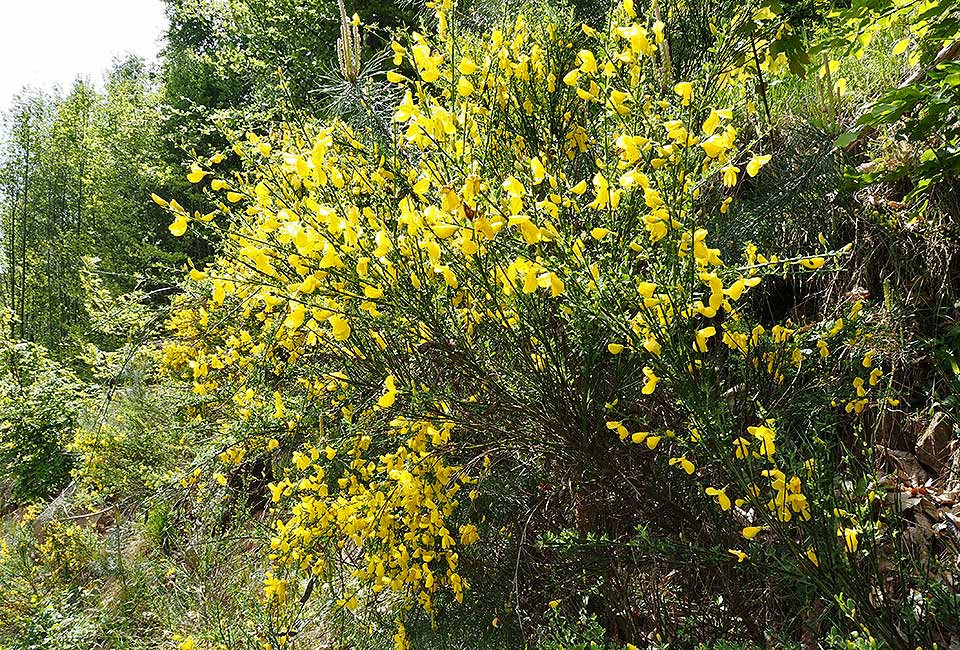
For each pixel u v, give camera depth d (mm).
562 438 1767
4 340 8852
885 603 1330
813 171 2254
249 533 3111
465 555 2107
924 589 1382
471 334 1700
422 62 1661
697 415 1339
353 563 2420
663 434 1651
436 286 1599
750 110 2424
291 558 2355
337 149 1982
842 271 2295
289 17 7914
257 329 2973
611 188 1595
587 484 1917
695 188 1373
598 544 1615
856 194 2303
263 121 2535
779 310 2443
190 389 3602
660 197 1302
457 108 1873
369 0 6918
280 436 2504
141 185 15461
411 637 2215
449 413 1789
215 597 2912
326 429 2346
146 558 3566
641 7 2100
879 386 1952
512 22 2316
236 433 2480
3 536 5371
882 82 2490
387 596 2494
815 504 1312
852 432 1959
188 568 3291
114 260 15359
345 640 2414
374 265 1503
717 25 2180
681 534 1675
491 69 2023
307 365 2396
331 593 2490
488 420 1802
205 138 7441
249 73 8164
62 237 18797
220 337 3572
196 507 3330
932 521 1711
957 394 1739
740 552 1388
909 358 1987
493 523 2201
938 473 1800
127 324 5777
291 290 1547
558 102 2119
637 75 1587
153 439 3967
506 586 2061
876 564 1356
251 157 1944
